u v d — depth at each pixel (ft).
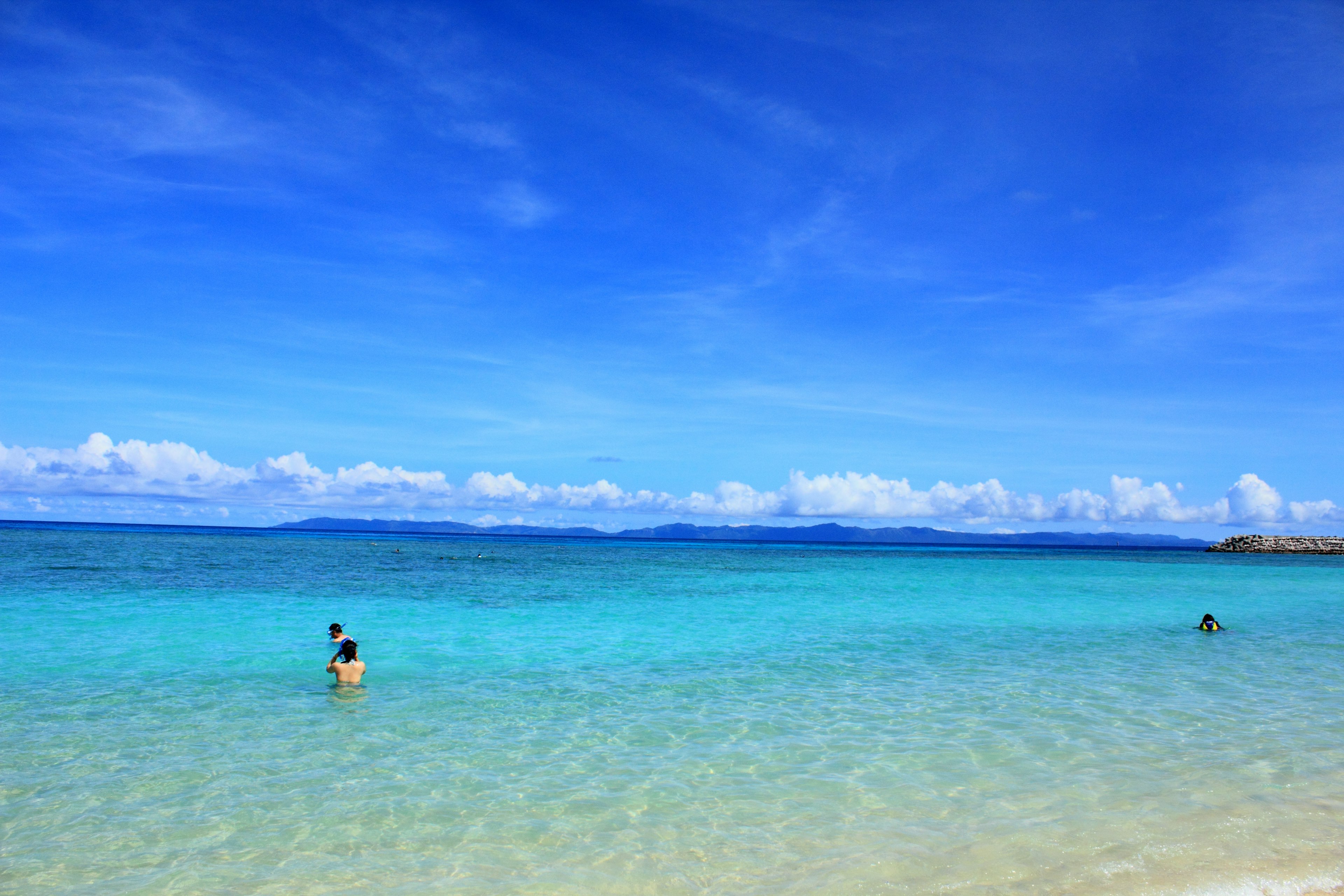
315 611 71.41
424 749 30.73
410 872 20.43
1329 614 86.17
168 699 37.96
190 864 20.76
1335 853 21.68
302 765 28.63
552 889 19.54
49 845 21.84
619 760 29.66
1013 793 26.23
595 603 85.66
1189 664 50.57
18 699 37.45
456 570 138.62
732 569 162.71
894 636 63.21
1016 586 125.39
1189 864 20.98
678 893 19.35
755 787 26.78
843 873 20.43
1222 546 445.78
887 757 30.07
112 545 196.95
